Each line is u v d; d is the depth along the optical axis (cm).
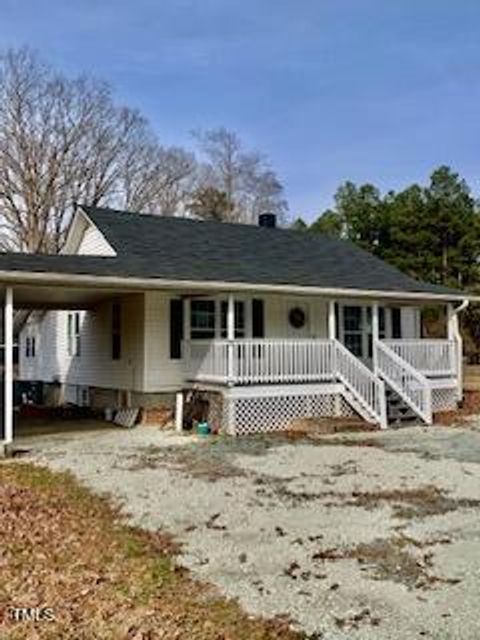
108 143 4631
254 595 520
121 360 1738
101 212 1908
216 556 616
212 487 907
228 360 1466
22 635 444
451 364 1839
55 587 533
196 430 1491
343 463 1081
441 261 3722
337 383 1625
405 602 503
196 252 1730
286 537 671
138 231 1806
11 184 4228
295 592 525
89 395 1947
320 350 1603
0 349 2777
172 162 4972
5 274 1202
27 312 2367
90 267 1362
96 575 562
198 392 1580
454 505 793
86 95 4559
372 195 4147
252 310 1773
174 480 958
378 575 561
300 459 1126
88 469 1052
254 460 1122
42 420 1752
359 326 1992
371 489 883
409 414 1608
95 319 1914
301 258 1916
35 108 4353
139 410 1633
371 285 1738
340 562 594
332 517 743
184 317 1655
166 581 550
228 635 446
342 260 2017
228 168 5581
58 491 893
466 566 580
